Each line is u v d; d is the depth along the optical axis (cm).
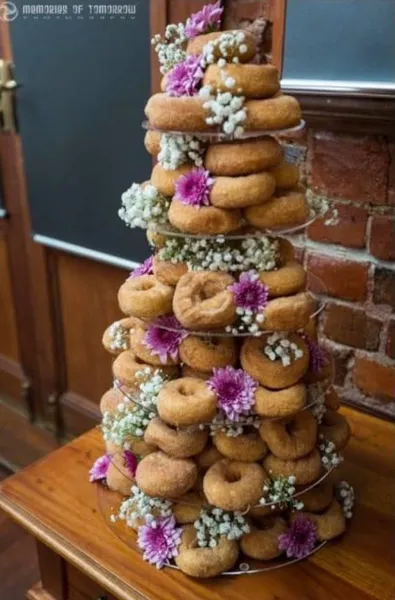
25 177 151
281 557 80
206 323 69
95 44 123
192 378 76
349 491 87
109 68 122
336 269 105
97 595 89
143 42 115
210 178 68
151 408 77
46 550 92
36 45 133
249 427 79
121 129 126
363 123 92
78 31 124
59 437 178
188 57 70
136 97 121
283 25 96
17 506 89
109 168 132
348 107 91
